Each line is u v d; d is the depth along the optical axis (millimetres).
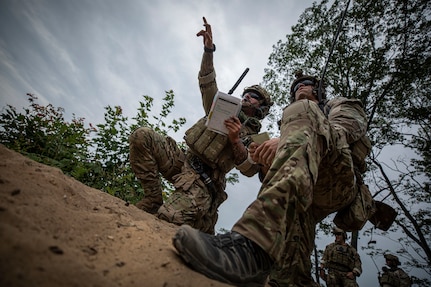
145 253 874
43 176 1271
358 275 6039
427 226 9250
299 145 996
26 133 3148
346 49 10164
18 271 496
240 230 866
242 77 2828
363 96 9828
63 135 3596
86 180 3328
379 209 1702
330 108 1721
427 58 8938
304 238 1562
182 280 745
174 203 2225
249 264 845
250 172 2574
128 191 3600
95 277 604
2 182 994
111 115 3912
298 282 1649
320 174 1340
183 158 2781
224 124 2277
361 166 1627
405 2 9031
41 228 784
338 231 6789
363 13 9719
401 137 10023
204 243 821
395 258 6832
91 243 843
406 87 9531
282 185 878
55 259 594
